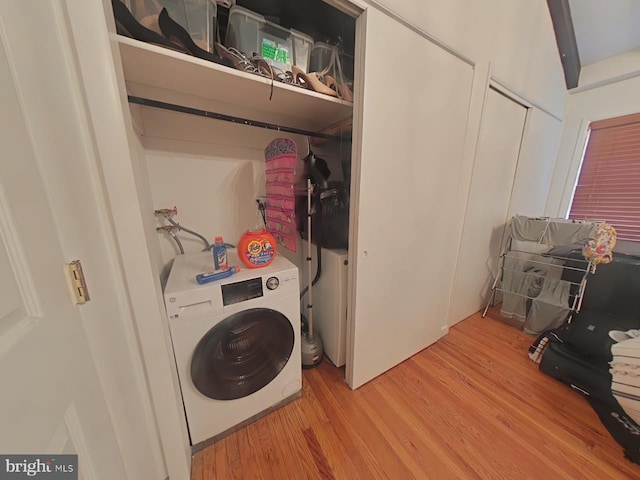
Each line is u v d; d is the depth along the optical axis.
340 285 1.38
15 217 0.39
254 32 0.98
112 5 0.63
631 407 1.05
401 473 0.97
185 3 0.81
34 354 0.39
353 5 0.91
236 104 1.25
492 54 1.51
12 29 0.41
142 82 0.97
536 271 1.99
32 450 0.36
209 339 0.95
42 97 0.46
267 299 1.08
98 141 0.56
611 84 2.23
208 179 1.41
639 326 1.36
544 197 2.64
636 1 1.77
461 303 2.11
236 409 1.10
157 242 1.15
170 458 0.85
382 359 1.48
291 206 1.18
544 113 2.20
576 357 1.38
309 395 1.33
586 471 0.97
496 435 1.12
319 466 0.99
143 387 0.75
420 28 1.09
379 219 1.22
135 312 0.70
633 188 2.24
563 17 1.93
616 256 1.58
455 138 1.45
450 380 1.46
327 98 1.12
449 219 1.61
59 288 0.47
